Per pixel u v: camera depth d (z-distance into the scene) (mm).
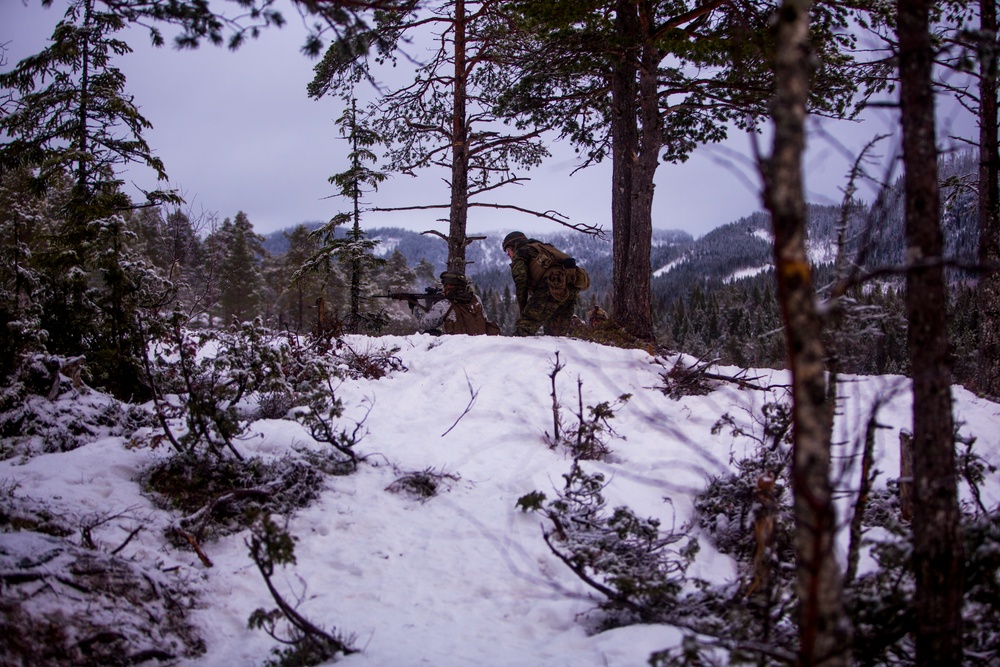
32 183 9125
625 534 4363
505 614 4355
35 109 9258
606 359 9094
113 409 6703
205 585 4461
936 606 2789
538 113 12602
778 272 2119
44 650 3404
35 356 6648
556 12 10406
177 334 6184
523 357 8898
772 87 9836
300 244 35344
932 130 2807
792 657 2445
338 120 14859
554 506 4945
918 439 2840
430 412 7594
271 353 6215
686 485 6141
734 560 5137
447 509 5598
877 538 5102
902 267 2482
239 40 3896
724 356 9062
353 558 4906
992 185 10547
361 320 15242
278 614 3707
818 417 2084
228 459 5676
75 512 4781
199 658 3885
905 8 2863
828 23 10289
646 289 11289
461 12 13211
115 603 3910
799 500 2154
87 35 9438
